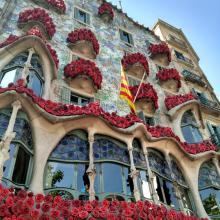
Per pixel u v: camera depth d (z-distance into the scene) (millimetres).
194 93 23531
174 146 14055
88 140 11438
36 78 13164
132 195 10859
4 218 7027
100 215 8305
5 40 14375
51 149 10727
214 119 21922
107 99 16047
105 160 11250
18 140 9828
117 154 11680
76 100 14969
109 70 18328
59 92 14422
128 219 8547
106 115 12117
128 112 16172
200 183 14953
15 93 10188
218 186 15250
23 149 10055
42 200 7957
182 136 17531
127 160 11734
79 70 15102
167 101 19250
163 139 13562
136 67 19547
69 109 11672
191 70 26812
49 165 10523
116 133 12039
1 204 7352
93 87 15516
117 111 15758
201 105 21391
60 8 20047
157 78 21250
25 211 7410
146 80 20266
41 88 13266
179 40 30312
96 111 11766
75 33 18047
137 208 9023
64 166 10727
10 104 10266
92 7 23688
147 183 11625
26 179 9750
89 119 11625
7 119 10117
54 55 14594
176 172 14125
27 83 12406
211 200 14625
